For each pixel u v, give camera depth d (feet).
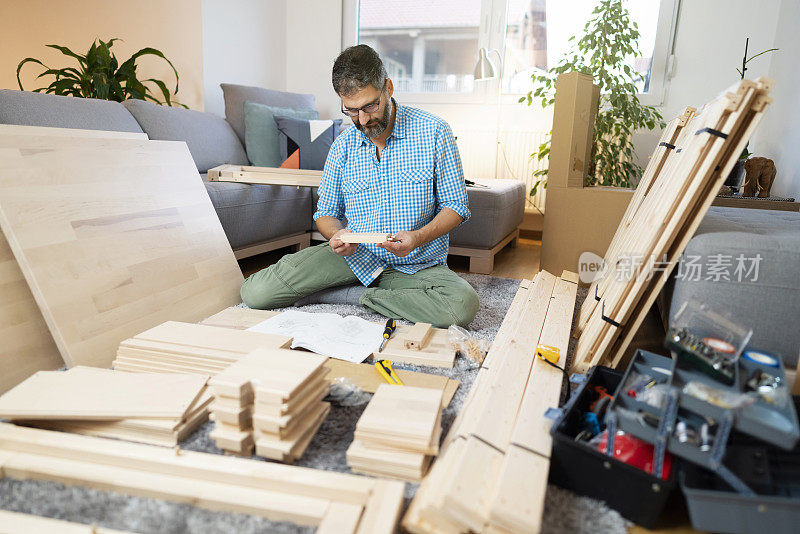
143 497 2.91
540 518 2.40
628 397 3.00
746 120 3.47
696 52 11.21
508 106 12.48
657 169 6.28
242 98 10.39
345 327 5.23
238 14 11.43
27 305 4.38
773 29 10.62
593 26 11.03
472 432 2.99
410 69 13.20
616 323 4.00
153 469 3.00
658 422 2.80
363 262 6.14
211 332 4.47
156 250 5.46
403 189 5.78
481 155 12.57
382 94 5.18
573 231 8.06
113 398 3.51
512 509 2.42
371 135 5.44
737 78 11.03
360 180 5.99
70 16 11.62
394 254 5.78
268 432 3.08
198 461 2.98
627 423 2.84
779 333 3.61
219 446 3.17
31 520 2.57
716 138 3.42
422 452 3.04
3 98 6.32
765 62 10.77
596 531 2.70
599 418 3.39
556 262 8.30
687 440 2.66
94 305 4.53
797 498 2.65
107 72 9.63
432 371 4.54
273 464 2.97
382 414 3.20
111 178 5.30
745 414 2.58
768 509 2.42
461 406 3.88
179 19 10.57
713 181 3.69
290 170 8.49
